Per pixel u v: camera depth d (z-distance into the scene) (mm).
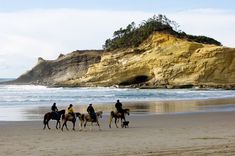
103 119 36406
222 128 27422
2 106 55469
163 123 32094
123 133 25516
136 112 43875
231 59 139625
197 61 141375
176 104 57062
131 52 170375
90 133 25812
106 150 18125
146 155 16641
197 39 198875
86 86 161000
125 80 149875
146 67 151875
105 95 88688
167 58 146500
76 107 51844
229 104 56406
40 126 30828
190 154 16656
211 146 18766
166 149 18156
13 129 28531
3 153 17547
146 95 87625
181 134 24203
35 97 83750
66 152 17688
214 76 138125
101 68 167875
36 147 19344
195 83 135875
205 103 58969
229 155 16312
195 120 34156
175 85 132875
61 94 97875
